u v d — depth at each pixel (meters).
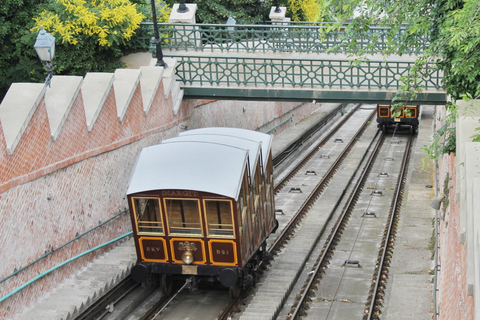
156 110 16.83
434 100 17.17
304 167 26.02
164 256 12.36
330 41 21.00
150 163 12.73
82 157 12.76
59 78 12.56
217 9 30.91
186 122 19.41
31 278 10.91
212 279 12.55
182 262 12.27
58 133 11.77
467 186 4.96
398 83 17.67
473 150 5.21
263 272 14.30
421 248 15.54
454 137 9.72
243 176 12.23
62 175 12.07
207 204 11.85
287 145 26.59
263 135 15.10
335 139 31.92
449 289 8.19
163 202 12.03
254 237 13.12
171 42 21.75
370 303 12.66
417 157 26.83
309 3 35.81
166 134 17.64
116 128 14.37
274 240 16.42
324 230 17.94
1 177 10.09
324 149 30.03
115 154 14.41
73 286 11.76
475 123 6.96
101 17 18.70
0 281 10.00
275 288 13.20
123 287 12.63
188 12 22.06
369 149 30.41
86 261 12.91
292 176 24.23
